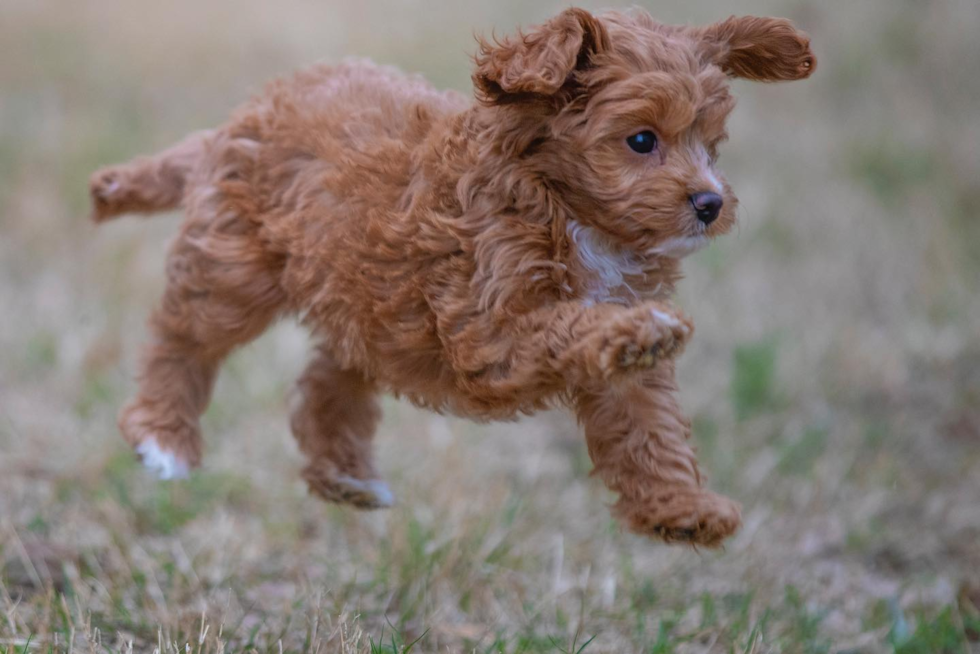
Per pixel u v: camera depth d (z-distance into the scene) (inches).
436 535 364.2
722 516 243.8
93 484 394.9
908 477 443.8
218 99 776.9
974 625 337.4
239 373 485.7
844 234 636.1
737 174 700.7
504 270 240.2
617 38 242.2
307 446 335.9
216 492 399.9
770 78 271.7
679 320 221.9
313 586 336.2
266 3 978.7
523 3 976.9
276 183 288.0
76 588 309.9
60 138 687.1
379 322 263.3
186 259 306.2
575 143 239.6
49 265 562.9
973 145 726.5
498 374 242.4
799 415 482.6
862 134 747.4
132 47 853.2
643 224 237.9
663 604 353.1
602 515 412.8
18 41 845.8
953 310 561.9
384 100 284.2
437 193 251.6
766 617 317.4
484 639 317.7
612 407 252.7
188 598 326.0
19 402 448.8
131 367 476.4
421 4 986.1
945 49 831.1
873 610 354.3
